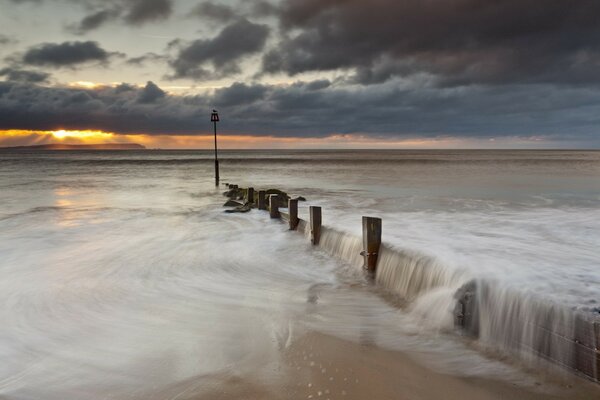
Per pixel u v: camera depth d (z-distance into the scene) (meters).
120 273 9.12
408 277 7.24
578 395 4.09
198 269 9.45
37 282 8.46
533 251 10.05
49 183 39.31
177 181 42.34
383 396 4.12
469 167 73.94
